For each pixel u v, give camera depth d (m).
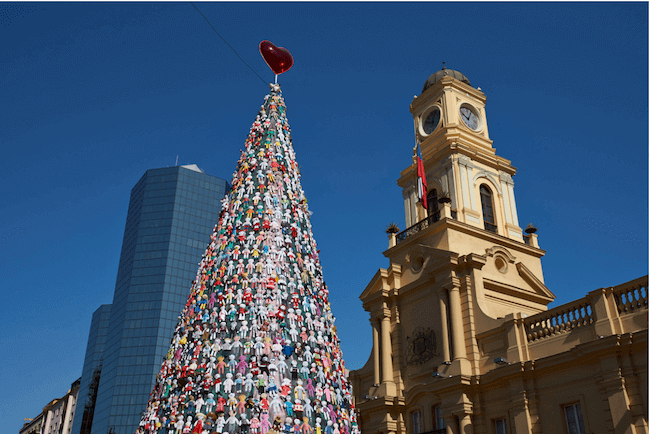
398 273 37.31
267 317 18.00
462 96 42.66
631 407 22.88
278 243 19.56
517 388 27.41
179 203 131.88
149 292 120.44
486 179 39.59
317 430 17.22
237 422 16.39
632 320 24.17
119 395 109.25
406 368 34.09
